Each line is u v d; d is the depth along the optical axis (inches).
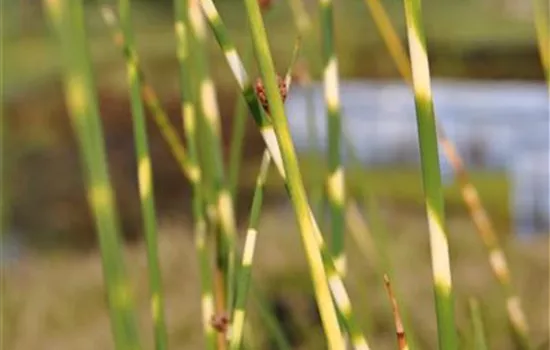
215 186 36.0
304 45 43.3
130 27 31.8
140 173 31.4
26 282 170.1
